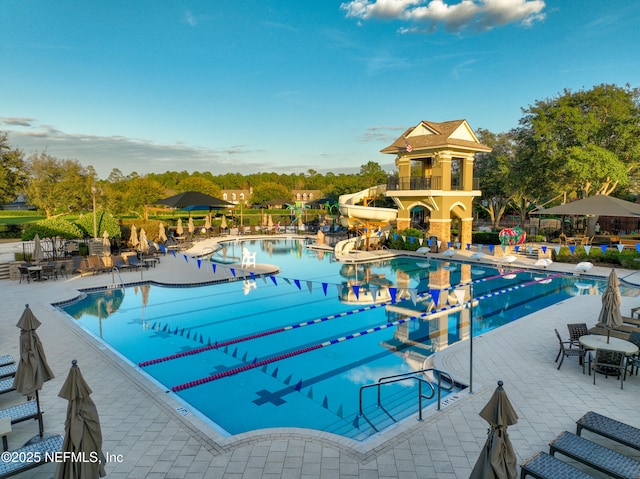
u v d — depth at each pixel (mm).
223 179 132375
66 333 13445
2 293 18922
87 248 26594
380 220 33125
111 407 8664
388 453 7000
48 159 43156
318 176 131750
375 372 11398
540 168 36531
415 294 12227
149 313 16875
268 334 14445
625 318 12750
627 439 6715
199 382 10789
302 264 28156
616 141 33656
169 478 6363
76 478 5191
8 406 8859
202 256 30625
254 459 6840
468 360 11062
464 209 35156
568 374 10141
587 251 25312
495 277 23766
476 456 6914
